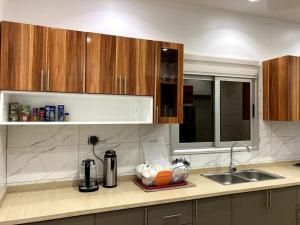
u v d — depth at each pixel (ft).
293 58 9.51
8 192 6.88
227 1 8.97
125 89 7.01
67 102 7.45
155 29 8.65
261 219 7.73
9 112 6.48
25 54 5.97
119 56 6.95
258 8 9.59
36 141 7.22
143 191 7.04
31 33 6.03
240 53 10.10
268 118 10.25
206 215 6.97
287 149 10.94
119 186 7.54
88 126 7.78
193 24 9.25
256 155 10.34
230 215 7.29
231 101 10.25
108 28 8.01
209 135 9.97
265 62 10.39
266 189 7.75
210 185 7.66
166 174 7.38
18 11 7.06
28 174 7.11
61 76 6.31
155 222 6.40
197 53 9.30
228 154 9.82
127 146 8.28
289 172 9.48
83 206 5.87
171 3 8.89
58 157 7.43
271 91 10.12
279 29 10.87
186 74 9.40
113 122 7.08
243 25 10.16
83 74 6.54
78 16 7.68
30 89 6.01
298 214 8.32
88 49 6.60
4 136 6.59
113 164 7.42
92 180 7.41
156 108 7.39
